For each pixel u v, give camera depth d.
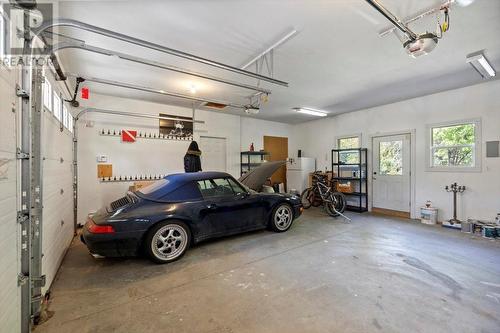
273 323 1.62
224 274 2.35
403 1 1.93
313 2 1.92
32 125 1.65
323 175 6.27
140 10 1.99
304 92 4.37
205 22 2.19
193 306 1.82
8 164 1.31
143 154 4.89
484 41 2.57
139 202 2.70
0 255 1.22
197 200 2.96
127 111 4.71
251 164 6.44
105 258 2.77
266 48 2.68
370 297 1.93
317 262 2.64
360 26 2.27
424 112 4.70
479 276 2.30
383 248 3.10
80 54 2.80
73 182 3.81
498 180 3.83
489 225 3.66
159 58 2.94
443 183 4.45
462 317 1.67
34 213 1.60
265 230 3.91
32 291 1.60
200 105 5.23
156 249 2.60
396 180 5.20
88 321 1.64
